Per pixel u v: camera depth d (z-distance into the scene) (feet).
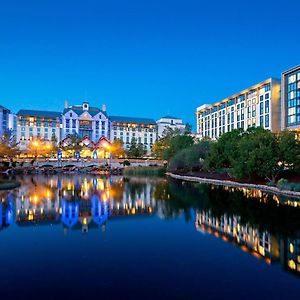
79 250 64.90
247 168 191.42
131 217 99.71
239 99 531.91
